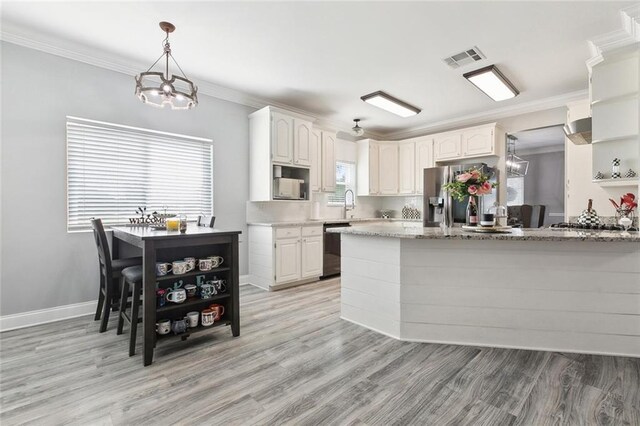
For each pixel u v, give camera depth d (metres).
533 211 6.06
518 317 2.38
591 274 2.26
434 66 3.37
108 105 3.20
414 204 6.02
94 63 3.11
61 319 2.94
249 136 4.38
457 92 4.10
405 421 1.54
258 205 4.49
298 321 2.93
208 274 2.63
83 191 3.11
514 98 4.30
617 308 2.22
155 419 1.55
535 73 3.54
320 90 4.07
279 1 2.31
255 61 3.26
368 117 5.23
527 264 2.36
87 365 2.08
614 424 1.50
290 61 3.27
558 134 6.36
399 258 2.55
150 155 3.54
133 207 3.41
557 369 2.03
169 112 3.62
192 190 3.87
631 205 2.92
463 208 4.77
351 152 5.91
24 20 2.56
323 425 1.51
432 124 5.61
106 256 2.64
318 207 5.16
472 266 2.44
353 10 2.42
